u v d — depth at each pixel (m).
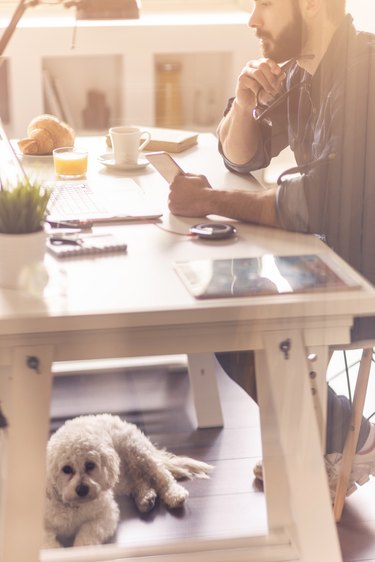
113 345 1.40
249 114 2.01
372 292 1.47
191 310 1.38
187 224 1.74
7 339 1.36
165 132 2.23
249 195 1.75
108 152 2.17
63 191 1.87
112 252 1.57
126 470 1.87
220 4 1.84
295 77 1.97
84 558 1.61
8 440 1.42
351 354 2.14
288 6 1.82
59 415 1.94
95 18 1.70
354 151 1.68
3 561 1.44
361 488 2.06
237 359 1.87
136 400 2.10
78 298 1.38
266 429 1.54
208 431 2.09
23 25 1.69
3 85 1.71
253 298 1.42
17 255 1.39
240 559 1.59
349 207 1.69
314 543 1.54
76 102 1.80
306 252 1.60
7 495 1.43
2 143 1.96
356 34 1.71
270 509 1.61
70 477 1.65
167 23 1.76
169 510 1.83
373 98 1.69
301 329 1.46
